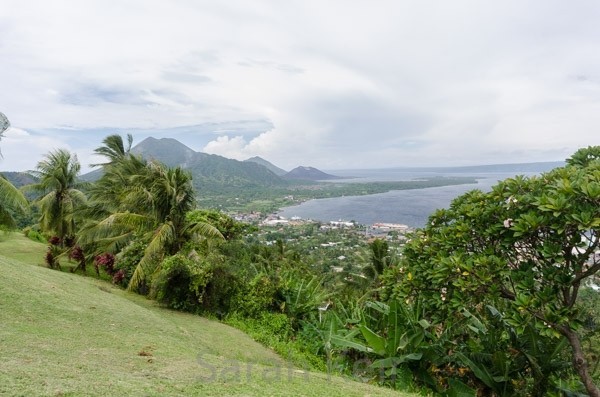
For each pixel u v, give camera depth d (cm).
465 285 458
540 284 448
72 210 1588
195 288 943
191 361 418
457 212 584
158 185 1093
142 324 595
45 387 252
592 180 425
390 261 2153
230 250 1144
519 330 418
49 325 458
